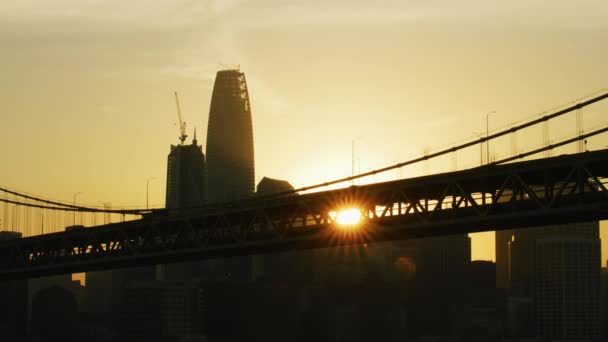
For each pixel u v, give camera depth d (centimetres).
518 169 16475
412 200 18038
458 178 17200
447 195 17488
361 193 18750
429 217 17675
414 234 18175
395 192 18150
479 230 17512
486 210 16812
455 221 17275
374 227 18488
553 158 16150
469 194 17050
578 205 15912
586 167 15888
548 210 16150
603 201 15862
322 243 19550
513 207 16662
